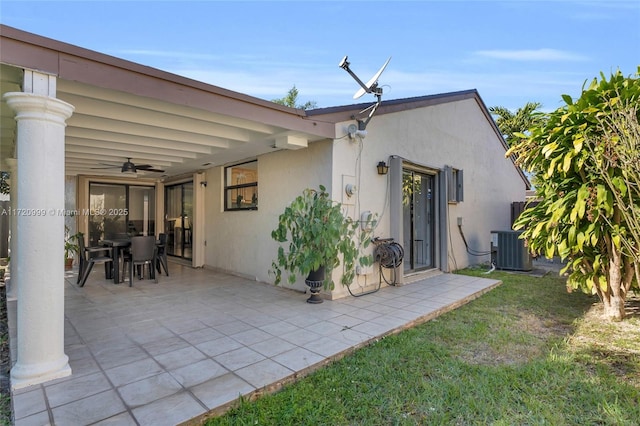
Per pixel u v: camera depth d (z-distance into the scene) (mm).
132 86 3031
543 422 2082
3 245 8656
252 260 6488
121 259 6633
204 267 7965
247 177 6730
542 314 4367
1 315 4270
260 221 6277
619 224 3746
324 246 4473
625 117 3127
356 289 5312
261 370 2660
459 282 6176
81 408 2135
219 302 4770
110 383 2449
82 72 2725
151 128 4551
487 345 3322
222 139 5383
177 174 8789
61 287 2596
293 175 5590
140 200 9633
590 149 3408
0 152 5715
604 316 4195
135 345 3178
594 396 2371
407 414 2188
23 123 2436
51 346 2523
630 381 2615
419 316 4078
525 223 4992
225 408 2193
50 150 2504
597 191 3494
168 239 9695
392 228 5906
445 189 7195
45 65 2521
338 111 5043
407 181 6777
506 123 15188
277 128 4660
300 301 4824
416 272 6758
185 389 2371
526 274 7352
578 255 4387
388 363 2889
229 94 3727
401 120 6324
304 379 2623
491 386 2506
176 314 4184
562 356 3031
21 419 2016
